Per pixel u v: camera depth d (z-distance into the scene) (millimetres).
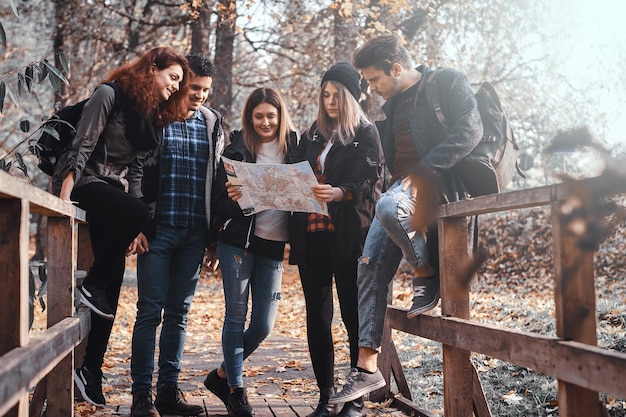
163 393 4289
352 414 4043
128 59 16781
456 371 3359
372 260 3768
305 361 6910
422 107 3570
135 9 17328
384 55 3676
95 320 4195
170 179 4230
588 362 2189
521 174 3697
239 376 4227
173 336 4340
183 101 4121
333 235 4090
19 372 2129
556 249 2406
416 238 3488
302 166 3859
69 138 4090
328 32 15523
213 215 4367
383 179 4211
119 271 3975
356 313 4086
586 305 2400
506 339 2732
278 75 18453
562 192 2340
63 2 16406
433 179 3299
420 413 4125
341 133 4043
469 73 15586
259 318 4328
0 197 2346
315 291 4191
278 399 4941
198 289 15867
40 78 4320
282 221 4273
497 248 15078
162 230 4191
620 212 2338
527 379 4812
